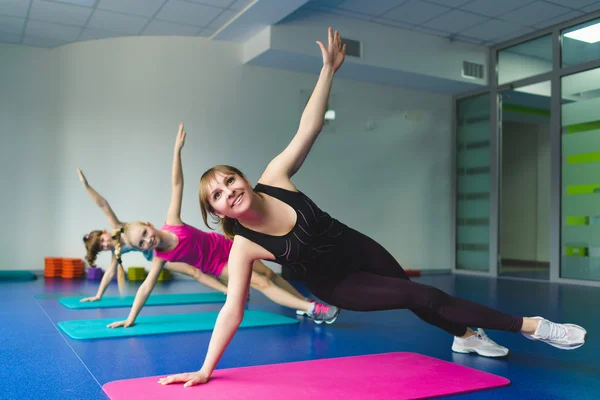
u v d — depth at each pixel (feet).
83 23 20.75
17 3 18.71
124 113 22.67
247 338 10.17
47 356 8.46
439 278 24.68
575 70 22.16
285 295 11.55
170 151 23.03
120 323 10.94
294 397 6.23
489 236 26.20
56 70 22.44
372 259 7.25
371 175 26.48
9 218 21.81
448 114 28.58
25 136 22.07
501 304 15.74
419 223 27.63
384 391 6.54
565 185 22.50
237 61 23.82
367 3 21.20
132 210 22.65
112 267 14.65
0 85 21.85
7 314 12.72
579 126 22.00
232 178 5.92
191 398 6.14
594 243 21.25
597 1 20.53
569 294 18.24
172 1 19.21
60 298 15.62
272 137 24.41
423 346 9.55
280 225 6.37
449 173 28.50
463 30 23.97
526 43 24.57
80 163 22.39
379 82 26.27
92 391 6.61
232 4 19.61
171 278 22.45
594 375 7.61
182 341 9.73
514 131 36.14
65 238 22.34
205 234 12.03
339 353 8.91
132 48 22.74
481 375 7.36
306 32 22.11
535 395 6.63
